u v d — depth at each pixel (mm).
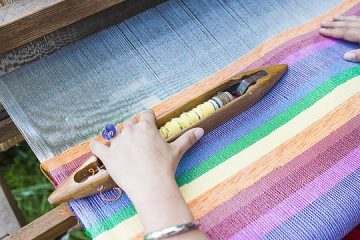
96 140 821
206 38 1087
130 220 767
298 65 959
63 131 920
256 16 1128
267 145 851
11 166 1588
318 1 1163
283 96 916
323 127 867
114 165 751
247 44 1085
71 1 923
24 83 982
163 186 722
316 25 1081
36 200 1518
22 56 991
